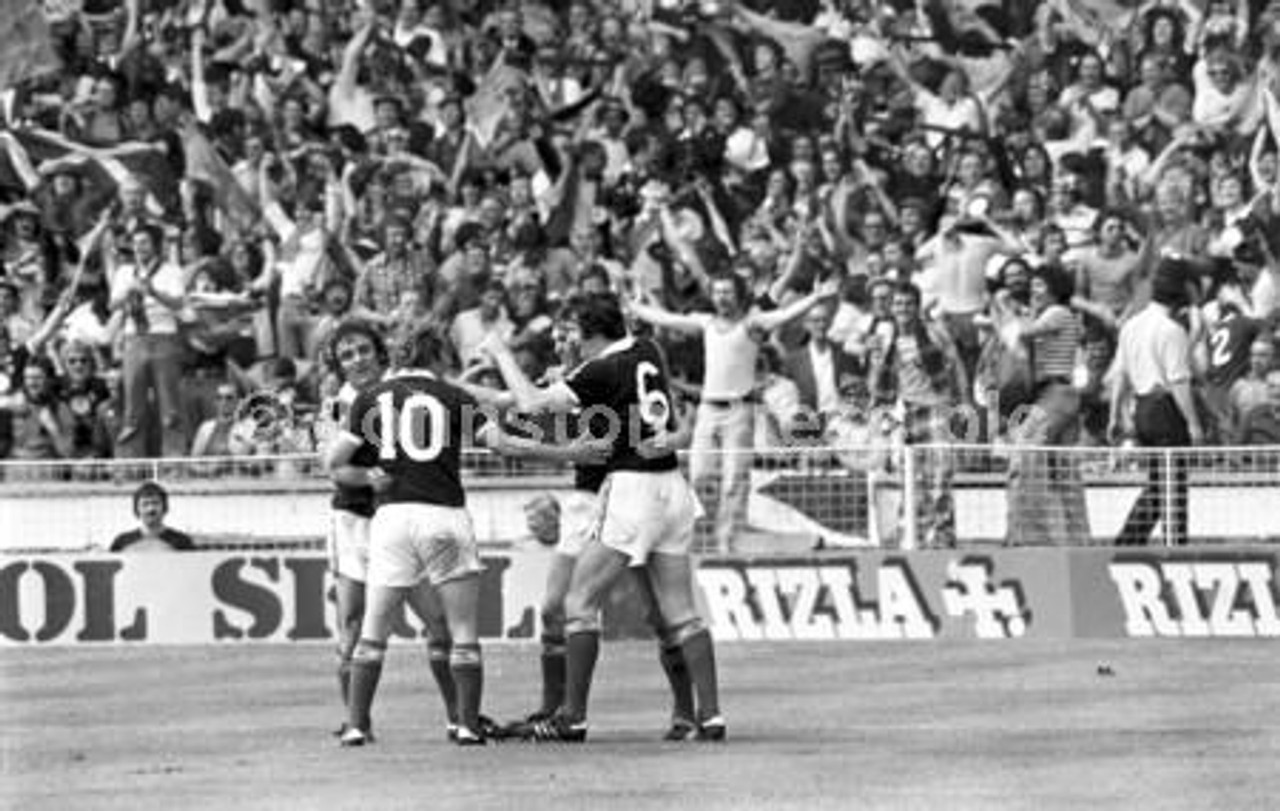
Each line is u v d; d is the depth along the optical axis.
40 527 53.91
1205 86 65.75
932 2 71.00
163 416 61.25
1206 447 53.34
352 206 66.62
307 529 53.81
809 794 27.95
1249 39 66.00
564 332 42.16
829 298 60.66
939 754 31.89
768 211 65.19
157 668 46.53
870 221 64.44
